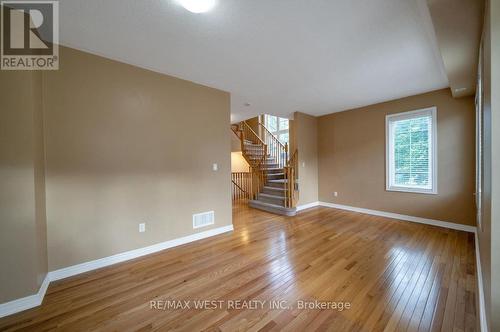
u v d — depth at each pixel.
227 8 1.71
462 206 3.42
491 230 1.16
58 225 2.14
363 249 2.80
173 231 2.96
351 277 2.13
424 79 3.17
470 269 2.24
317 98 4.04
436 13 1.57
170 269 2.34
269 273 2.23
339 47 2.31
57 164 2.14
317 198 5.56
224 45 2.26
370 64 2.69
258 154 6.78
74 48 2.26
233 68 2.78
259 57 2.51
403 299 1.79
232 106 4.57
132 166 2.62
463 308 1.66
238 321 1.56
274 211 4.92
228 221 3.60
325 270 2.27
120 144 2.54
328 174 5.36
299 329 1.48
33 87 1.78
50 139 2.10
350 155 4.91
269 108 4.75
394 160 4.23
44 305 1.76
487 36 1.33
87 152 2.31
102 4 1.66
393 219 4.16
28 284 1.73
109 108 2.46
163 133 2.88
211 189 3.39
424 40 2.18
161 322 1.56
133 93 2.64
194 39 2.14
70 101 2.22
